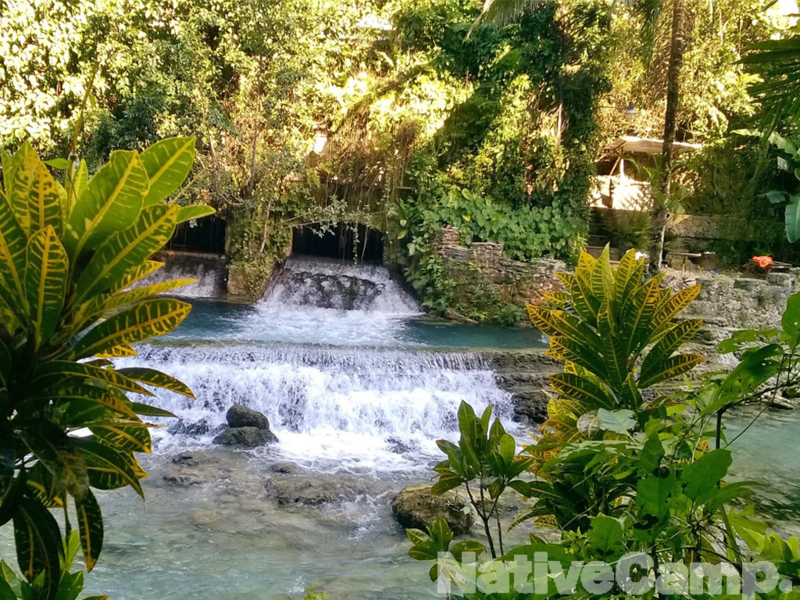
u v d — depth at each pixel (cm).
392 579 466
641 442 159
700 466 126
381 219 1700
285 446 824
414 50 1766
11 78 1507
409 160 1703
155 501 613
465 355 1055
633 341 205
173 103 1507
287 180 1658
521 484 200
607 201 2047
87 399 139
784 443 891
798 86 192
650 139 1955
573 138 1791
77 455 132
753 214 2052
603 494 198
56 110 1552
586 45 1759
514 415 1001
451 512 583
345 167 1712
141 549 507
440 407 966
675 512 138
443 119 1730
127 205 131
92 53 1562
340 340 1285
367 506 640
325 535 561
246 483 677
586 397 213
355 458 800
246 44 1578
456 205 1692
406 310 1648
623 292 204
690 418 170
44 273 127
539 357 1091
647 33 1566
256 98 1591
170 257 1656
